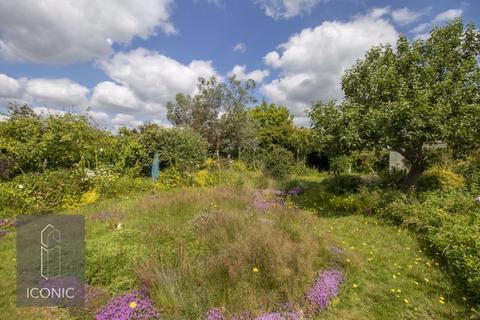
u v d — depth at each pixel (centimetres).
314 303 274
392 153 1123
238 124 1552
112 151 901
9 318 242
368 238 481
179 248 341
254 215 485
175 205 546
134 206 568
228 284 279
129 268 304
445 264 378
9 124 732
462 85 608
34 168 723
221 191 668
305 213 589
